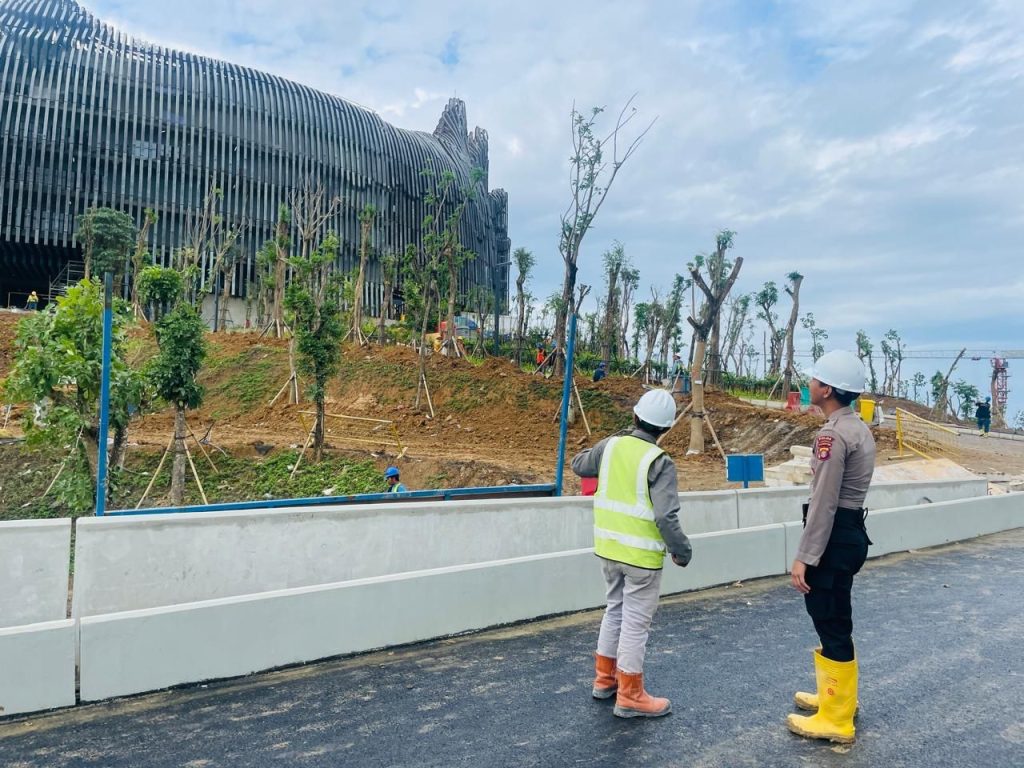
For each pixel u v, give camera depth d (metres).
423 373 23.22
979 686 4.48
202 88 57.09
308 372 18.73
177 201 54.84
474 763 3.56
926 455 16.81
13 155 50.91
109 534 6.17
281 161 58.59
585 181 20.31
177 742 3.88
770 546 8.07
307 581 7.05
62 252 52.16
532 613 6.23
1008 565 8.49
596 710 4.21
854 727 3.90
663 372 40.91
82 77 53.53
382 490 17.00
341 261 58.66
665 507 3.95
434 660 5.19
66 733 4.01
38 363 12.52
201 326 14.95
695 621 6.13
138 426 22.09
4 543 5.86
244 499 17.03
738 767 3.46
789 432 18.59
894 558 8.99
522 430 21.11
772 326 43.03
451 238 30.16
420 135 73.00
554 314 42.53
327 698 4.48
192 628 4.73
